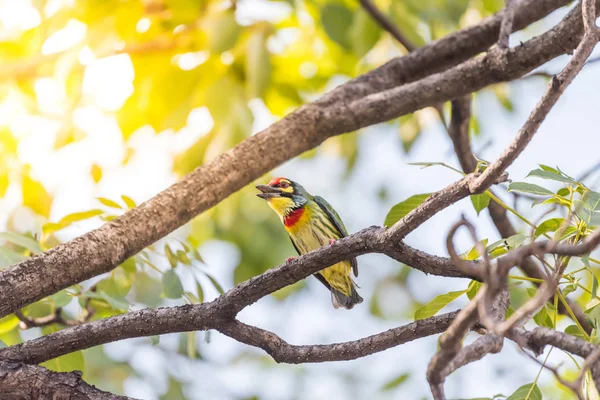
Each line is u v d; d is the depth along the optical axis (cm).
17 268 721
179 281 858
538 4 988
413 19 1220
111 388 1206
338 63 1426
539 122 595
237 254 1467
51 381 676
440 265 657
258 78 1120
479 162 673
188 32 1191
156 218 801
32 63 1204
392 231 655
